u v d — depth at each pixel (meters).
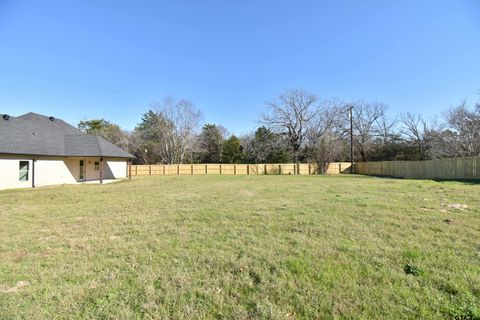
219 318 2.29
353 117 36.41
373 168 29.89
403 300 2.46
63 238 4.70
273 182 17.22
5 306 2.48
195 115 41.62
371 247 3.90
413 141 31.70
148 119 44.72
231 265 3.36
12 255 3.86
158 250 3.96
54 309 2.44
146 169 33.53
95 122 41.75
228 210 6.96
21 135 17.52
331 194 10.14
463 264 3.22
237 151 43.69
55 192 12.34
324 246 3.98
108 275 3.13
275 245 4.08
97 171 22.38
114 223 5.80
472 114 21.92
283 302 2.50
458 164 18.16
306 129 36.50
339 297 2.55
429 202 7.77
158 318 2.29
